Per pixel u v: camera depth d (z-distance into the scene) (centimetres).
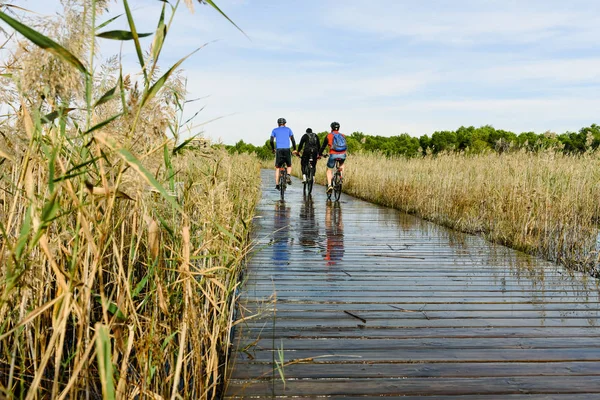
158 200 255
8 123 168
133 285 268
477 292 448
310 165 1397
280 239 731
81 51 134
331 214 1042
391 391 253
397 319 370
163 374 219
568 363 290
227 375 270
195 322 224
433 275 515
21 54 134
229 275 310
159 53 134
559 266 562
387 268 546
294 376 270
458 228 841
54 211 131
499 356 299
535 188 752
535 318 373
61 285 144
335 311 388
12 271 135
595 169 871
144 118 155
